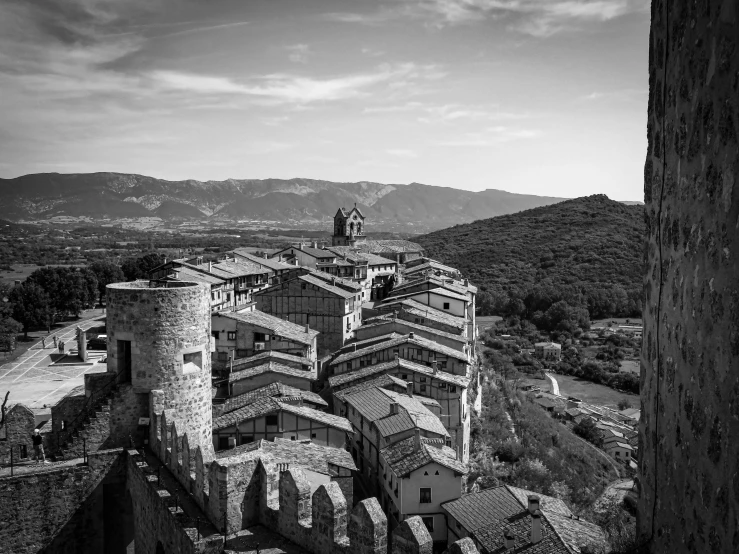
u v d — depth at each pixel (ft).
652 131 43.06
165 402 96.12
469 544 56.54
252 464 73.61
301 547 67.67
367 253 490.49
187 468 81.35
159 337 95.35
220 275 355.97
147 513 85.20
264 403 168.66
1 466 93.45
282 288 284.61
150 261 560.20
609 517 170.91
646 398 44.34
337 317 281.13
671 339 37.63
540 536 133.90
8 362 350.02
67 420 104.53
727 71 28.78
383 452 167.53
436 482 156.87
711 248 30.68
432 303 297.12
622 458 287.48
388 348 219.00
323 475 127.13
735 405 27.45
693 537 32.99
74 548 90.79
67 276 474.90
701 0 32.35
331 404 210.38
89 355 365.81
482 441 239.71
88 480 91.66
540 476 217.97
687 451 34.22
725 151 28.99
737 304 27.40
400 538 56.49
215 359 228.02
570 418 331.16
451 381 203.92
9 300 441.68
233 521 71.41
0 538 86.48
